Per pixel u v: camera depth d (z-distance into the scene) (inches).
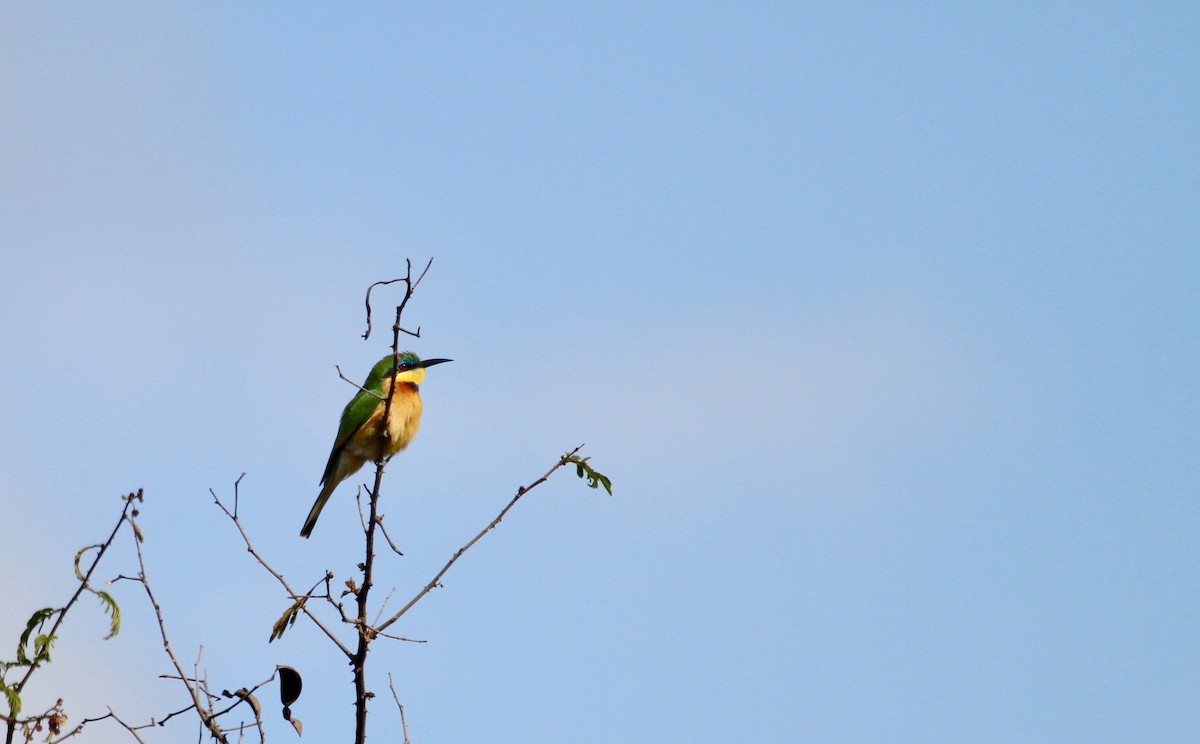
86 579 379.6
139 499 390.9
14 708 361.4
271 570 444.1
